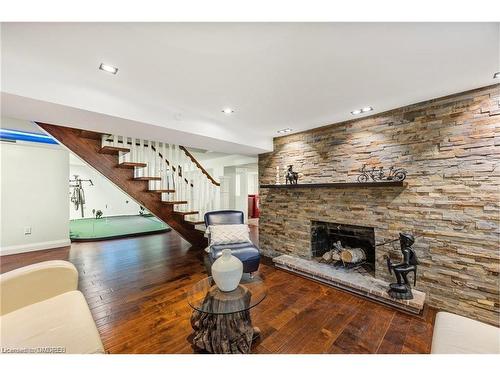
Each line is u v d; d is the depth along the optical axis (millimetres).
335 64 1705
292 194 3793
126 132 2775
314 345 1772
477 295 2078
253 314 2223
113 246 4770
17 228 4266
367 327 2004
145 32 1342
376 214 2770
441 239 2285
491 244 2010
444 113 2279
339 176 3186
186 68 1768
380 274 2738
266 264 3736
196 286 2031
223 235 3383
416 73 1838
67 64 1722
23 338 1109
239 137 3465
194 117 2830
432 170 2352
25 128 3920
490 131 2027
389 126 2686
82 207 8328
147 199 3955
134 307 2342
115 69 1794
